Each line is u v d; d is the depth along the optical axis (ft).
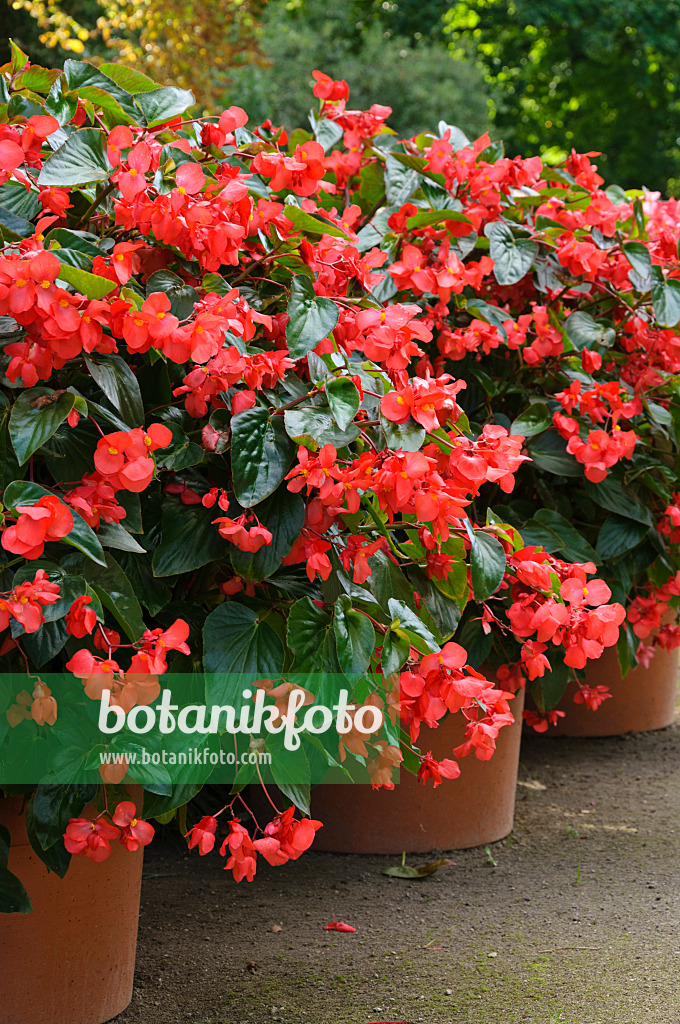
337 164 8.50
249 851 4.96
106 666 4.33
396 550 5.42
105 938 5.95
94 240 5.16
